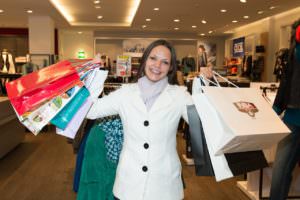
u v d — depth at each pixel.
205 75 1.68
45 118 1.43
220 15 10.00
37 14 9.78
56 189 3.73
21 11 9.29
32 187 3.79
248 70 11.53
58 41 13.73
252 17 10.38
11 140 5.41
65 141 6.27
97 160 1.93
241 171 1.51
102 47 14.90
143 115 1.52
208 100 1.49
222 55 15.66
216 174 1.48
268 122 1.47
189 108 1.55
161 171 1.49
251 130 1.41
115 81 4.47
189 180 4.04
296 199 3.22
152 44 1.60
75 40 14.42
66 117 1.50
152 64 1.55
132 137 1.53
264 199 3.26
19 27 13.11
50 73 1.48
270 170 3.40
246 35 12.74
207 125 1.49
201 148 1.53
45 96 1.42
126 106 1.56
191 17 10.34
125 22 12.38
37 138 6.54
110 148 1.92
